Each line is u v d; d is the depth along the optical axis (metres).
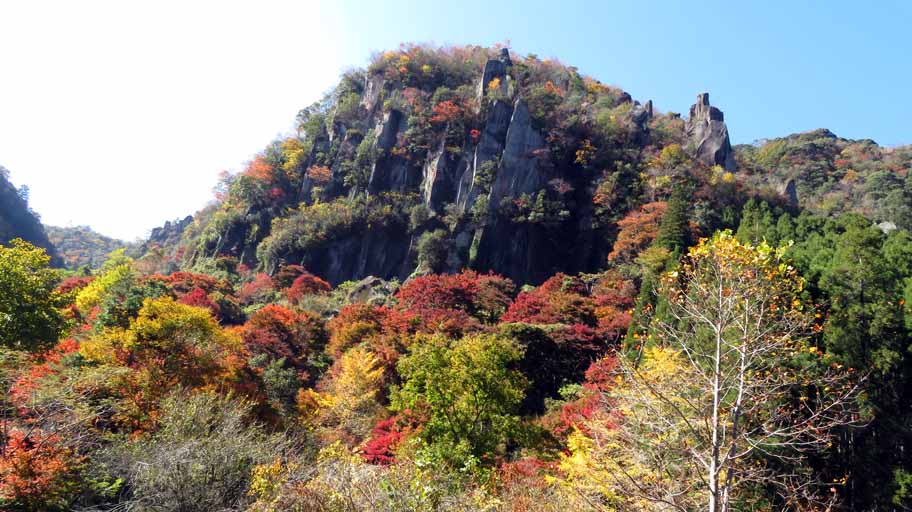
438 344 18.50
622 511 9.00
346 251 69.19
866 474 12.95
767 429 8.08
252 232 77.38
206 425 13.48
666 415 8.55
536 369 30.20
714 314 8.30
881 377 15.02
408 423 19.11
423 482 8.52
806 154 102.88
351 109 85.19
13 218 89.00
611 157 71.31
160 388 18.19
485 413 16.88
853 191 83.25
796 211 61.78
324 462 9.85
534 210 65.12
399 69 84.81
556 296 41.75
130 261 71.44
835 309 16.12
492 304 44.75
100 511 10.97
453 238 65.06
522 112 71.38
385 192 71.88
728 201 59.28
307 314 40.47
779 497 9.89
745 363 7.27
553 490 11.55
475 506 8.86
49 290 22.50
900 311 15.99
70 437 11.93
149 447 12.77
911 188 79.44
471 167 69.50
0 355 13.59
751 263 7.91
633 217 55.66
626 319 35.59
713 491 6.61
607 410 12.07
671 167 65.44
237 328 36.34
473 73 85.88
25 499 10.16
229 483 11.37
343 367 28.19
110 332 21.12
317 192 77.50
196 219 108.06
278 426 19.86
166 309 21.33
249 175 82.44
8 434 10.97
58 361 20.02
